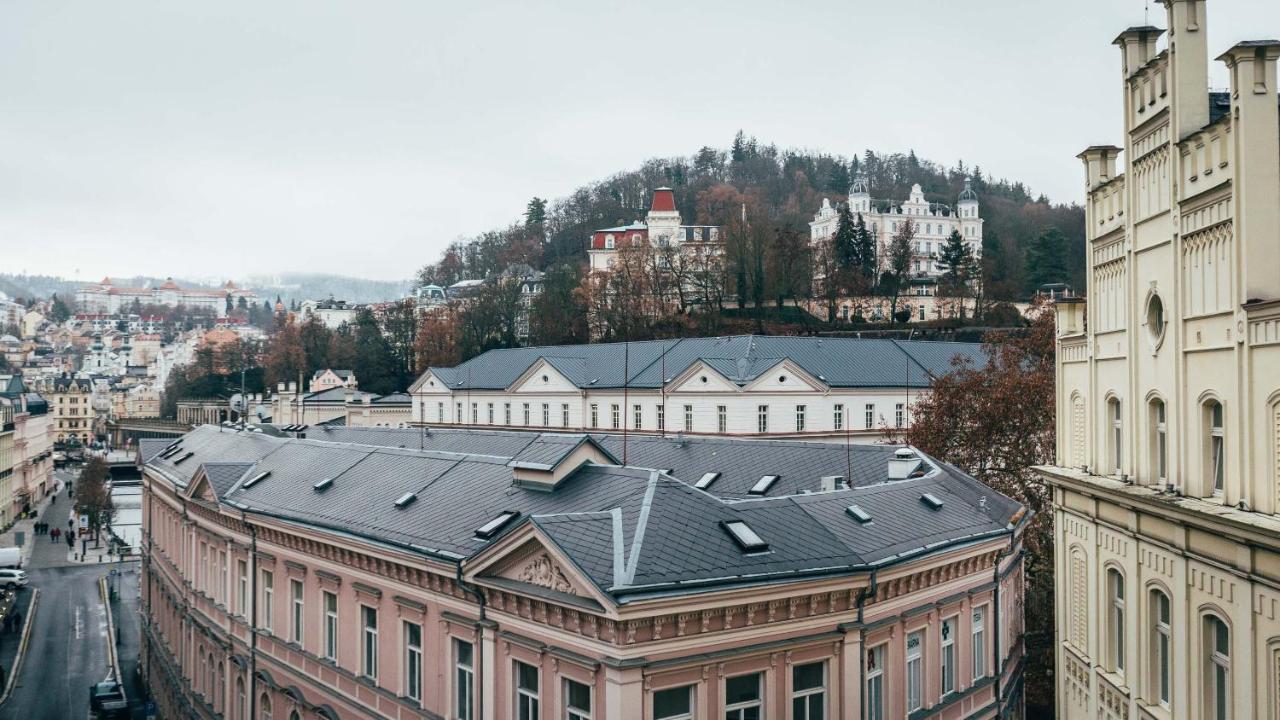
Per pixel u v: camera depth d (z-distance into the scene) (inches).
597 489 1207.6
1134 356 1128.2
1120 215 1179.9
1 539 5625.0
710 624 1002.1
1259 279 888.3
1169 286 1040.8
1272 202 887.7
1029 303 6752.0
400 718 1301.7
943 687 1288.1
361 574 1393.9
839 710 1098.7
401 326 7760.8
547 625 1047.6
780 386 3663.9
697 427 3769.7
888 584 1160.2
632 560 987.9
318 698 1494.8
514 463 1338.6
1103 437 1231.5
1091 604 1238.3
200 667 2049.7
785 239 6619.1
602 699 973.8
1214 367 951.6
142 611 2920.8
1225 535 909.8
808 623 1073.5
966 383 2573.8
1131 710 1119.0
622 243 7662.4
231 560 1815.9
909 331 6023.6
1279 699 848.3
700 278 6318.9
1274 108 890.7
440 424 5142.7
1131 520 1107.9
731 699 1029.2
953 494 1461.6
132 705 2672.2
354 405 5615.2
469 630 1173.7
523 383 4601.4
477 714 1162.6
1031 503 2306.8
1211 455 975.6
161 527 2564.0
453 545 1216.8
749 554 1058.1
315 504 1590.8
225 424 3021.7
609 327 6284.5
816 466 1695.4
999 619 1402.6
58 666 3097.9
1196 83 1015.6
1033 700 2014.0
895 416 3887.8
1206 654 968.3
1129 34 1130.7
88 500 5777.6
